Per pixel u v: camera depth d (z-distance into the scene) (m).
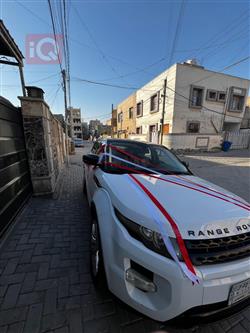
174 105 14.84
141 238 1.31
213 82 15.93
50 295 1.74
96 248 1.86
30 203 3.95
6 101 3.02
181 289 1.14
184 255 1.20
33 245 2.51
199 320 1.20
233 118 17.53
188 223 1.33
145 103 19.44
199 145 15.32
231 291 1.25
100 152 2.99
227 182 6.53
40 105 3.88
